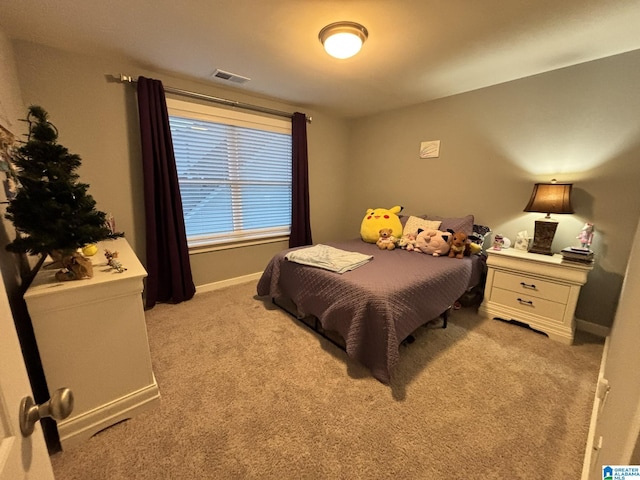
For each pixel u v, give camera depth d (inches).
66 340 47.0
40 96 79.5
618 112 81.1
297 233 144.1
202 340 82.4
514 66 89.4
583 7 60.1
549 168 95.4
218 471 45.0
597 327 88.4
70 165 51.3
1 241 48.3
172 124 104.5
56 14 63.6
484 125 109.7
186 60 87.2
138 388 55.6
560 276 82.6
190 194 113.3
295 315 98.7
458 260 96.1
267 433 51.8
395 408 57.7
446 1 58.4
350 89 112.0
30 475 18.1
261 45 77.3
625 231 82.6
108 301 50.1
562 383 65.4
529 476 44.5
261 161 131.2
